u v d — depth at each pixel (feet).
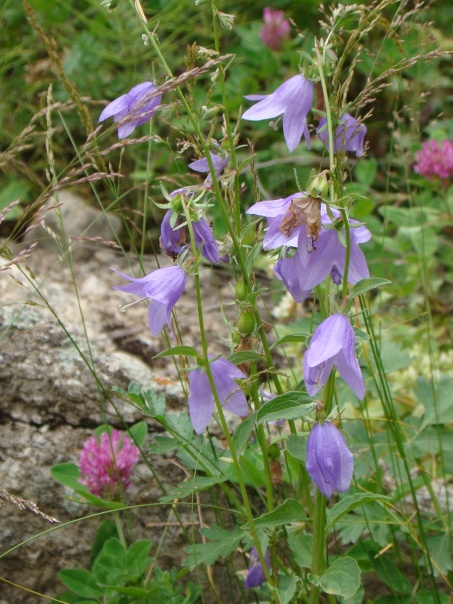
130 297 3.72
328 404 2.55
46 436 3.16
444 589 3.12
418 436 3.19
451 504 3.26
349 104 2.62
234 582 3.14
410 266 4.18
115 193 3.11
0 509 3.07
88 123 3.01
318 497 2.62
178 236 2.57
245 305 2.65
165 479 3.16
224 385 2.61
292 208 2.42
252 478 2.96
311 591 2.72
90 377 3.23
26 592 3.09
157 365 3.48
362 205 3.94
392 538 3.06
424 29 3.41
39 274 3.87
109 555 2.94
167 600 2.91
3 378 3.17
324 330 2.45
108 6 2.60
